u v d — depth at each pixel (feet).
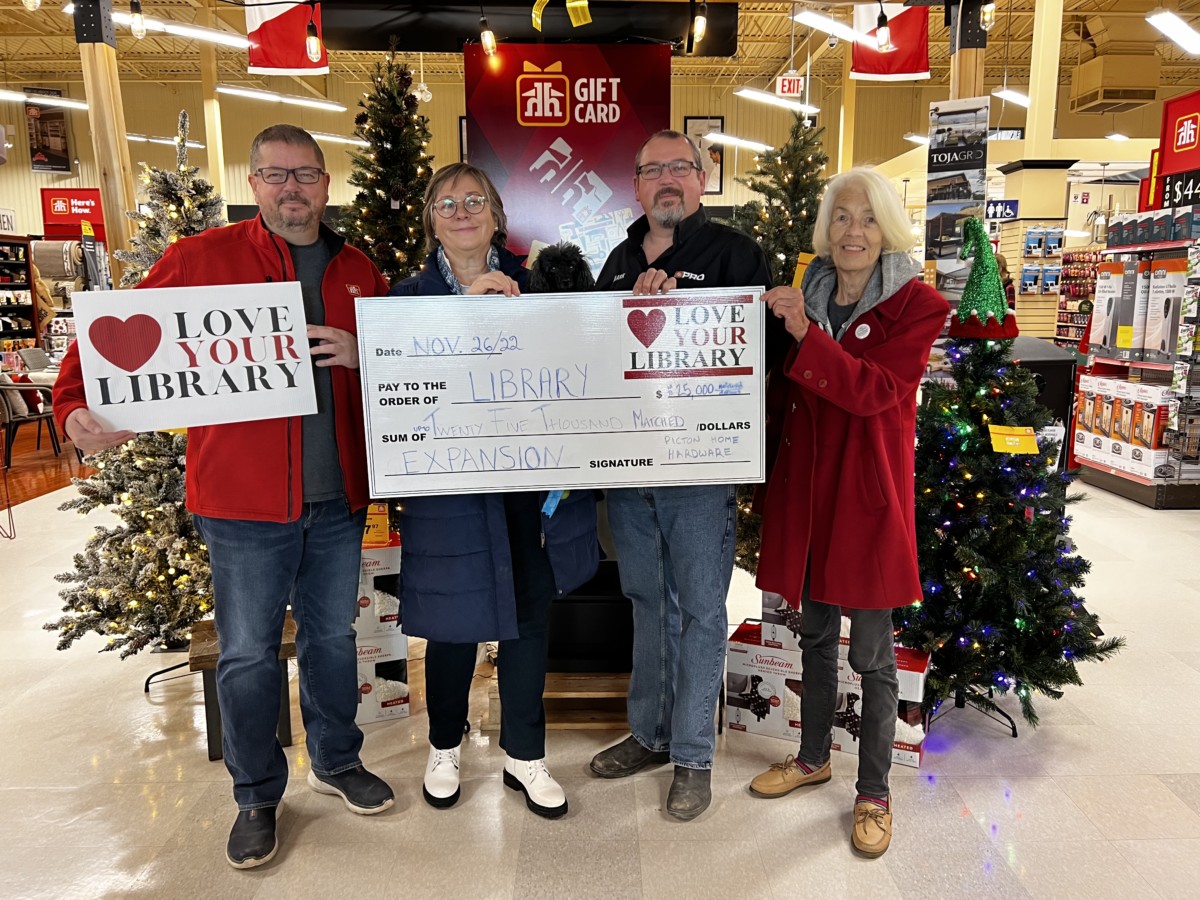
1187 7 40.70
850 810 6.85
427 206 6.20
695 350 5.95
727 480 6.12
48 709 8.79
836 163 59.00
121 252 9.20
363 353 5.81
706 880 6.00
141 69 53.11
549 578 6.47
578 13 8.96
